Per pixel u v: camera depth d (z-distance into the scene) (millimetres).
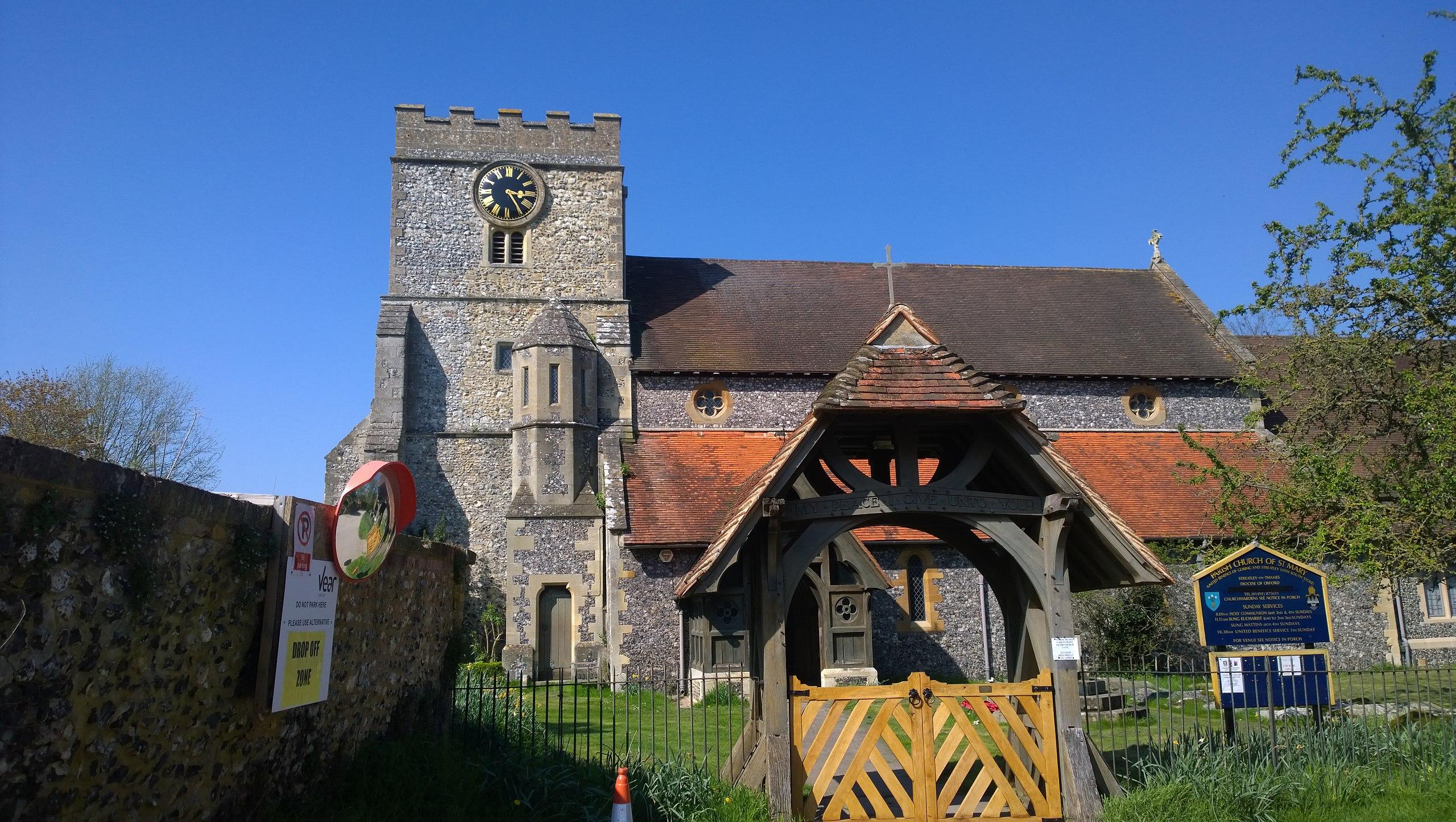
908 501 8047
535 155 24656
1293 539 13344
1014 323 25469
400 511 8141
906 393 8031
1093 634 18828
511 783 8023
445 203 24094
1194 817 7559
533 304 23766
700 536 18891
